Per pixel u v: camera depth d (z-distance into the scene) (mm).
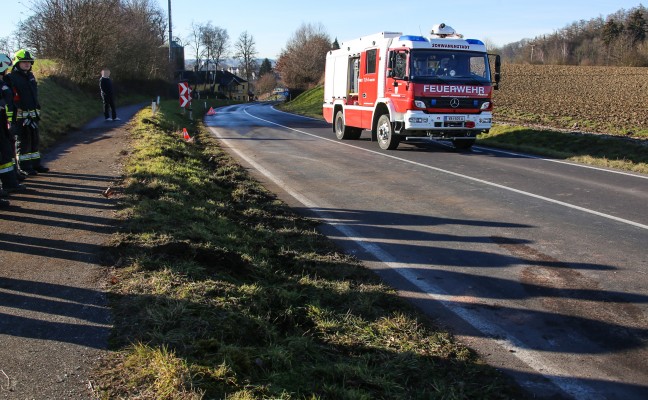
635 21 93500
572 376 3453
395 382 3295
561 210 7684
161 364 3076
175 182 8234
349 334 3908
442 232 6688
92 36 32906
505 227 6859
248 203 8039
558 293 4770
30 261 4805
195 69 97875
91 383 2967
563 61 91500
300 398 2963
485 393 3238
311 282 4840
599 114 24469
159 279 4332
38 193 7445
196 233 5625
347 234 6641
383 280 5109
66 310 3842
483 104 13484
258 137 18875
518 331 4074
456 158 13016
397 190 9234
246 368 3205
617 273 5203
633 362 3617
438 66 13320
